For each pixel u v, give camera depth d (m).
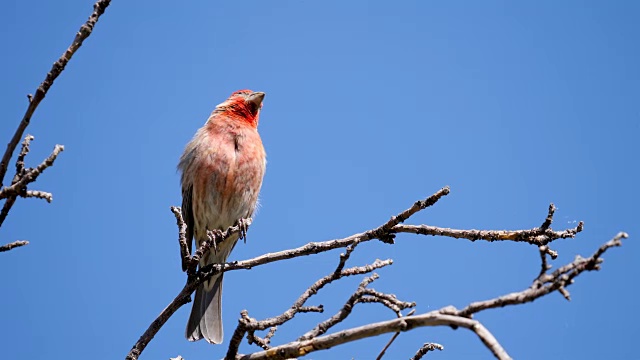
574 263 5.93
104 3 6.83
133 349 8.79
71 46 6.77
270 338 8.23
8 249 7.45
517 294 6.01
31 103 6.71
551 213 8.80
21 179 6.88
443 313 6.12
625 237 5.80
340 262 7.88
